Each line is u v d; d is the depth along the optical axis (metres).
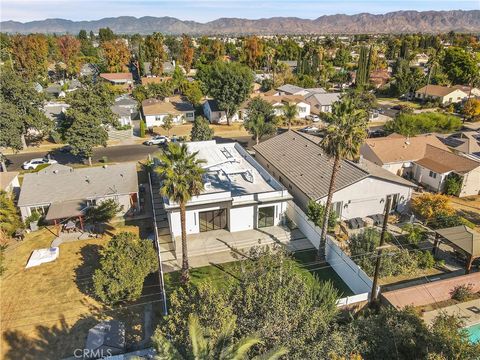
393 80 112.25
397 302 23.31
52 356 20.67
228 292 19.64
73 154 51.50
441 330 18.38
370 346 18.31
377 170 37.34
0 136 46.62
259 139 61.88
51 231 33.84
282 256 23.53
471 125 73.06
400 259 27.91
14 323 22.97
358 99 76.19
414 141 47.19
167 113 72.25
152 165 46.41
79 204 33.56
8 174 40.69
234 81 69.19
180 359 14.52
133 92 89.31
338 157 25.53
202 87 91.25
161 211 37.38
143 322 23.11
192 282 26.50
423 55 168.00
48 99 55.16
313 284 24.36
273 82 107.56
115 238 26.59
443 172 40.84
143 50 131.88
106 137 49.78
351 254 29.02
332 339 17.58
